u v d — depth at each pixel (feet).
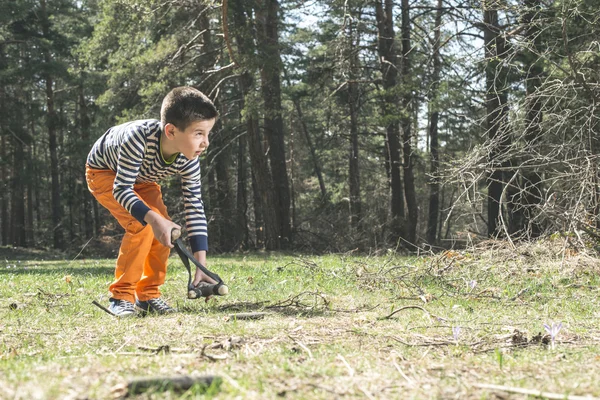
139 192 16.75
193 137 14.79
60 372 7.99
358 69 83.25
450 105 61.67
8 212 163.22
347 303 18.42
